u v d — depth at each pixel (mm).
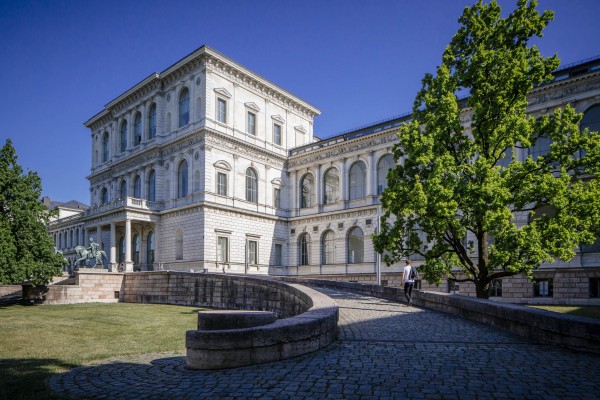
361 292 27203
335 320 12281
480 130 24734
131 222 55094
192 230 50344
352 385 7762
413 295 22047
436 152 24719
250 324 10414
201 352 9641
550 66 22891
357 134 55438
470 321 15836
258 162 57094
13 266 34531
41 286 37750
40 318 25375
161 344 15680
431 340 11992
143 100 59375
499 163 41000
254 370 9000
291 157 60625
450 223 23266
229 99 54000
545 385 7688
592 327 10195
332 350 10695
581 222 22109
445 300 18578
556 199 22203
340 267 53531
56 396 8281
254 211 54906
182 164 54281
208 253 49094
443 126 24844
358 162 54469
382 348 10898
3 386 9328
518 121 22594
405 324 14984
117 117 64938
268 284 25484
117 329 20203
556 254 22609
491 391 7379
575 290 35938
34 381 9812
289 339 9977
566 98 37969
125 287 41406
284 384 7914
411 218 26562
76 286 39156
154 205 55188
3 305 38125
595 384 7742
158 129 56562
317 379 8164
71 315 27031
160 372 10133
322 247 56250
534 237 22156
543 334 11672
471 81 24594
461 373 8500
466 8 25188
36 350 14648
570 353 10266
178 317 25344
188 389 8000
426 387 7613
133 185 60844
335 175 56562
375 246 27562
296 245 58875
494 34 24234
